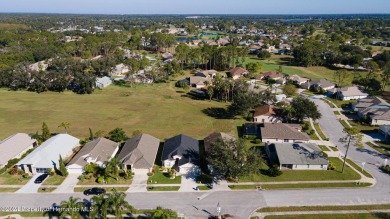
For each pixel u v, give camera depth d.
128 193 59.09
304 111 91.62
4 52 198.00
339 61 186.12
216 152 64.06
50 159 67.75
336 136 87.06
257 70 164.75
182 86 141.88
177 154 68.62
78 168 65.50
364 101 110.75
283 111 95.00
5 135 86.56
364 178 64.44
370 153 76.25
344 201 56.66
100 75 163.88
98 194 58.12
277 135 81.94
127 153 69.19
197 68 185.12
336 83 147.62
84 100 122.31
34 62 193.88
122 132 82.88
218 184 62.41
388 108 100.50
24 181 63.03
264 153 76.25
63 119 100.44
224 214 53.16
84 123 97.06
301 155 69.44
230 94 122.88
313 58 190.12
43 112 107.31
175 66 166.38
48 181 62.78
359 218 52.19
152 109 111.69
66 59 170.12
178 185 61.97
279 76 154.12
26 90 135.75
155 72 153.00
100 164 67.38
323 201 56.72
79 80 130.00
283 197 58.09
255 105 102.50
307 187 61.31
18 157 72.31
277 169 65.88
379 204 55.72
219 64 180.75
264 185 62.03
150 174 65.31
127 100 122.69
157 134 88.62
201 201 56.88
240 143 63.16
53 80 132.75
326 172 66.81
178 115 105.44
